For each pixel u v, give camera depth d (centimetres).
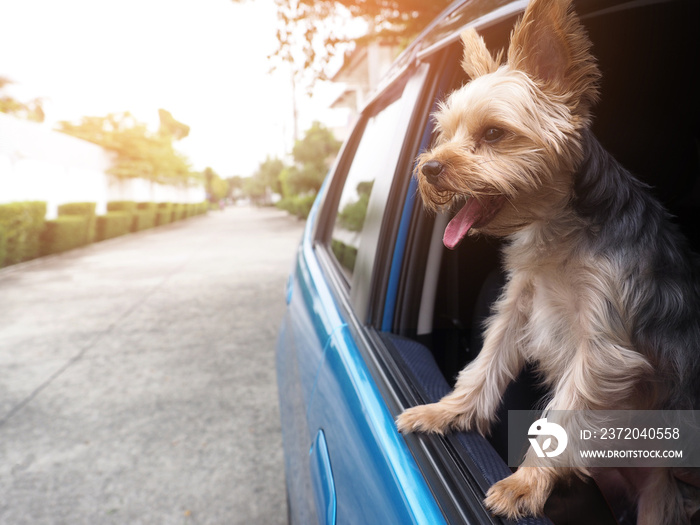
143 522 286
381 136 207
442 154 121
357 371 138
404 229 160
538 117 115
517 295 128
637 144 165
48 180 1955
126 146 2778
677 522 110
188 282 1027
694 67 153
